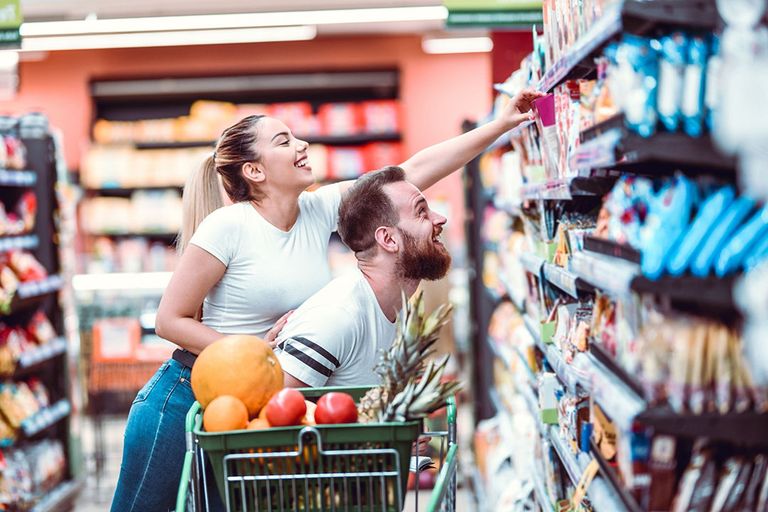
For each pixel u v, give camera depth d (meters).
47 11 9.98
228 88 11.34
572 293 2.27
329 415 1.89
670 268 1.45
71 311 6.46
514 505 3.71
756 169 1.37
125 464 2.77
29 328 5.92
